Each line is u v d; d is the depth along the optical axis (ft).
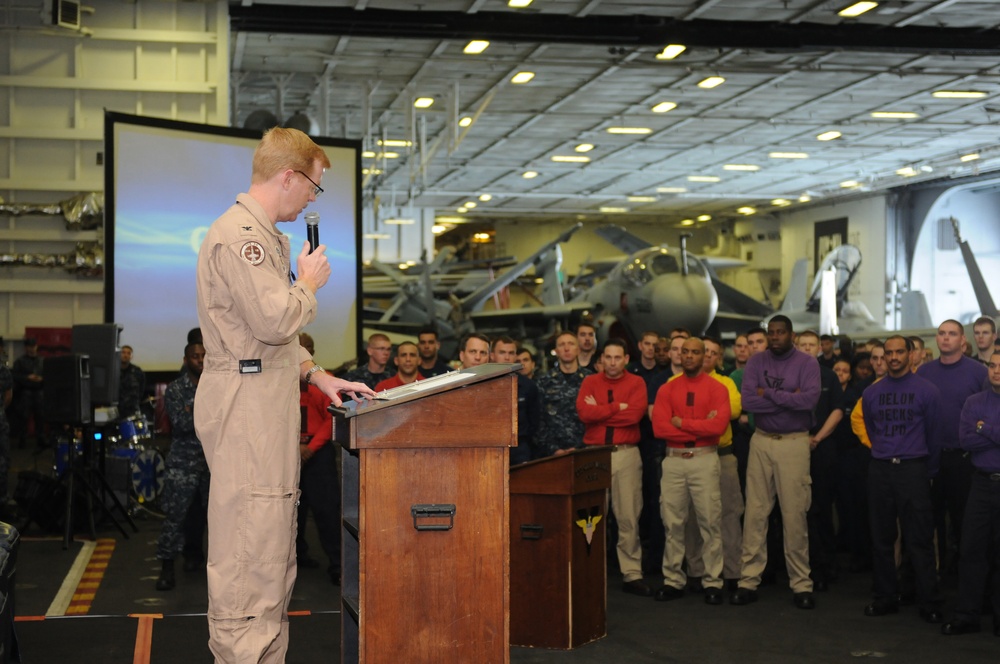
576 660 15.02
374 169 74.43
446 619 8.15
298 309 7.69
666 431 19.12
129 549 23.85
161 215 29.45
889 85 53.42
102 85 34.37
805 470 18.83
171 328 29.66
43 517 25.90
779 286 107.55
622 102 57.41
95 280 35.50
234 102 51.49
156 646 15.12
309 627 16.58
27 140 34.50
